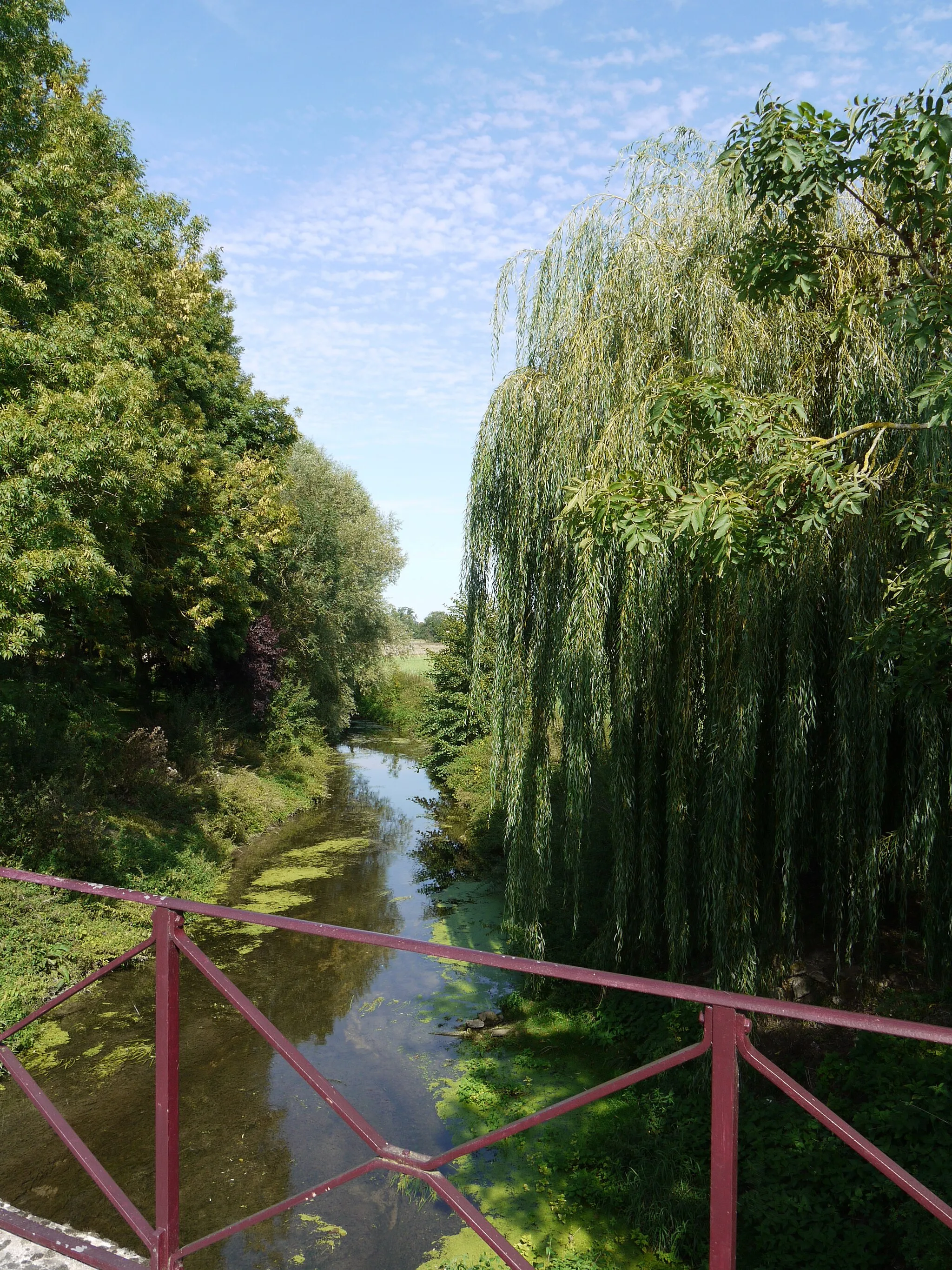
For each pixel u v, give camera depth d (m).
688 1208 5.63
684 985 1.70
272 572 24.83
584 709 8.00
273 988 10.07
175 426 12.83
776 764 7.12
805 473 4.37
